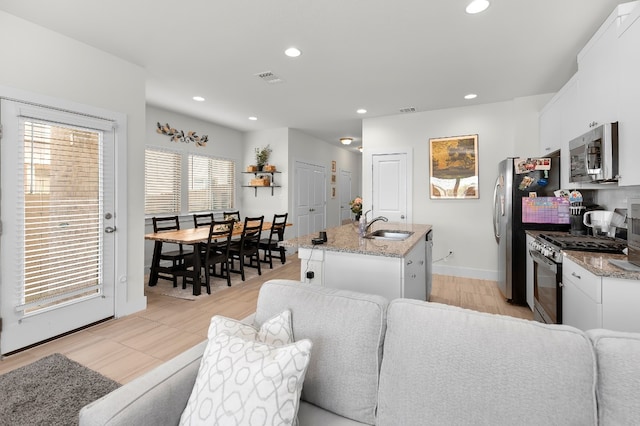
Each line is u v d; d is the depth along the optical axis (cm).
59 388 195
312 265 233
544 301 256
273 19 238
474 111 448
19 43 235
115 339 263
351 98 420
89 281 283
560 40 264
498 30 250
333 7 222
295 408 93
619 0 209
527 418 83
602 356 85
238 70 332
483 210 446
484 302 356
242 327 121
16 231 235
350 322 114
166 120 500
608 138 197
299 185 652
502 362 89
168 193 514
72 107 265
